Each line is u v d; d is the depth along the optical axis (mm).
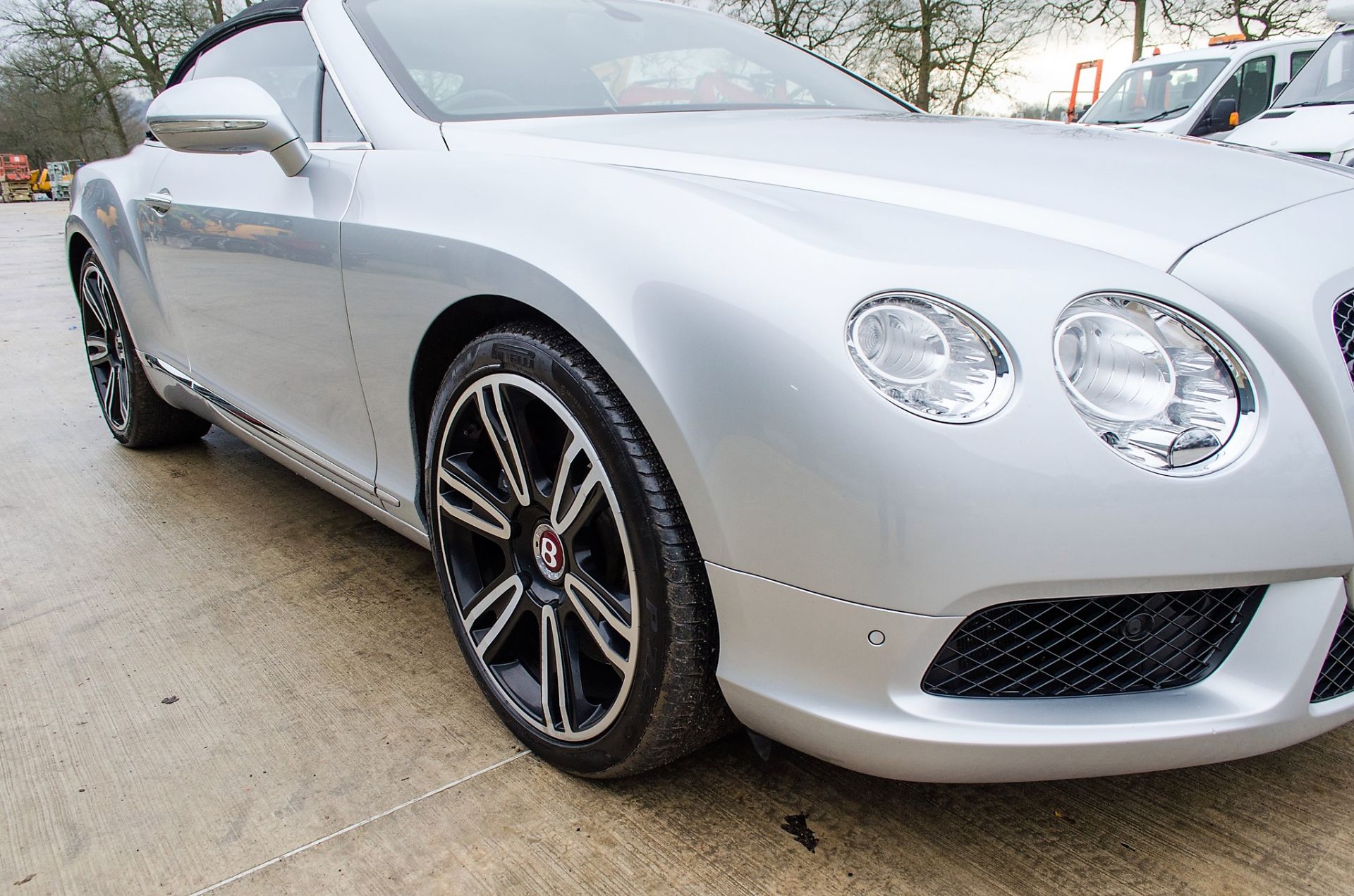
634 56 2275
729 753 1632
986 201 1394
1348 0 7344
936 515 1077
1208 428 1132
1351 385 1214
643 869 1375
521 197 1477
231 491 3020
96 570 2457
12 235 14594
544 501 1477
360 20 2115
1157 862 1359
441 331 1633
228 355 2408
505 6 2291
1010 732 1161
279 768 1628
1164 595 1185
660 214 1307
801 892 1325
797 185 1474
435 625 2115
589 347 1296
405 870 1387
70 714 1813
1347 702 1255
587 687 1520
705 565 1260
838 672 1185
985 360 1114
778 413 1133
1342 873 1325
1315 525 1145
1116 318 1168
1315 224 1365
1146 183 1482
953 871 1356
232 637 2090
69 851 1450
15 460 3393
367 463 1951
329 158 1911
